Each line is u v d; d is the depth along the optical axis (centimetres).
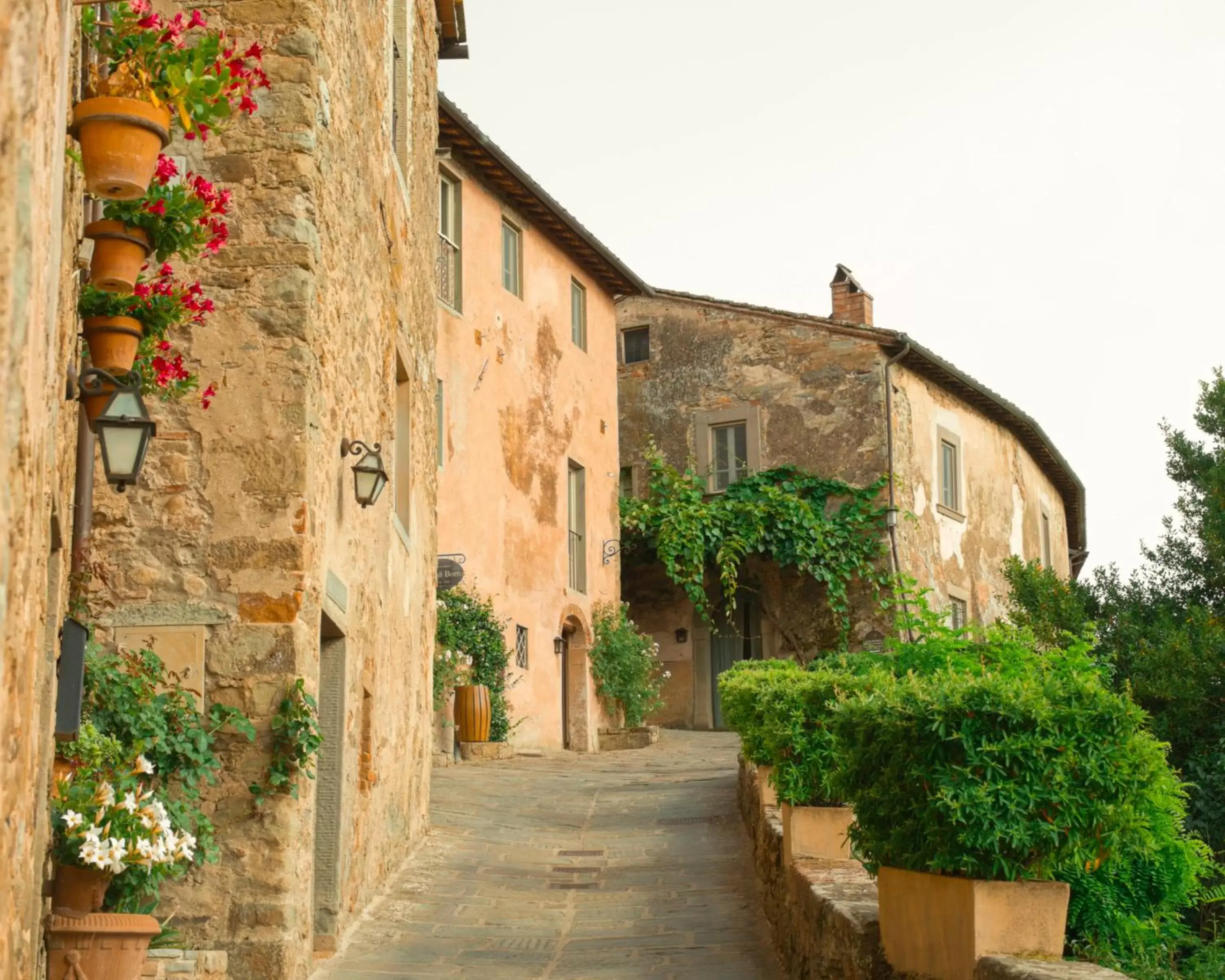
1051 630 1550
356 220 841
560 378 2052
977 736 487
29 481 250
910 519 2247
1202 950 667
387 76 980
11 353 235
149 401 697
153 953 564
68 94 440
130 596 680
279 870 655
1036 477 2845
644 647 2131
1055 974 404
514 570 1875
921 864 499
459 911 855
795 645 2278
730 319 2386
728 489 2309
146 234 541
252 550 684
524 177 1880
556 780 1433
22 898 264
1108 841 480
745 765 1130
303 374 699
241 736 667
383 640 938
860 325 2272
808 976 631
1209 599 1540
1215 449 1608
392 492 980
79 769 544
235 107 693
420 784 1088
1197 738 1356
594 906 876
